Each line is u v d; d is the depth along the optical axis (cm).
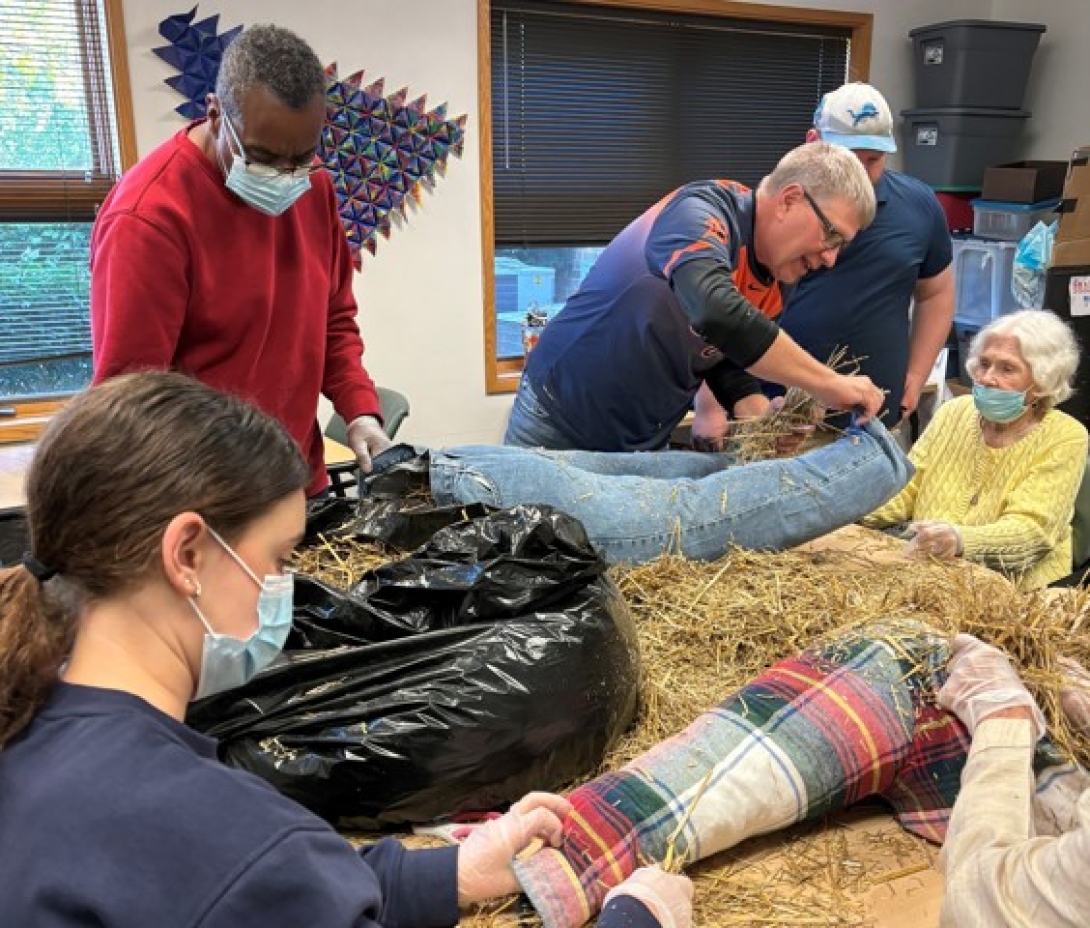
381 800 119
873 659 135
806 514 191
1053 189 434
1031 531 236
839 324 316
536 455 194
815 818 129
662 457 221
